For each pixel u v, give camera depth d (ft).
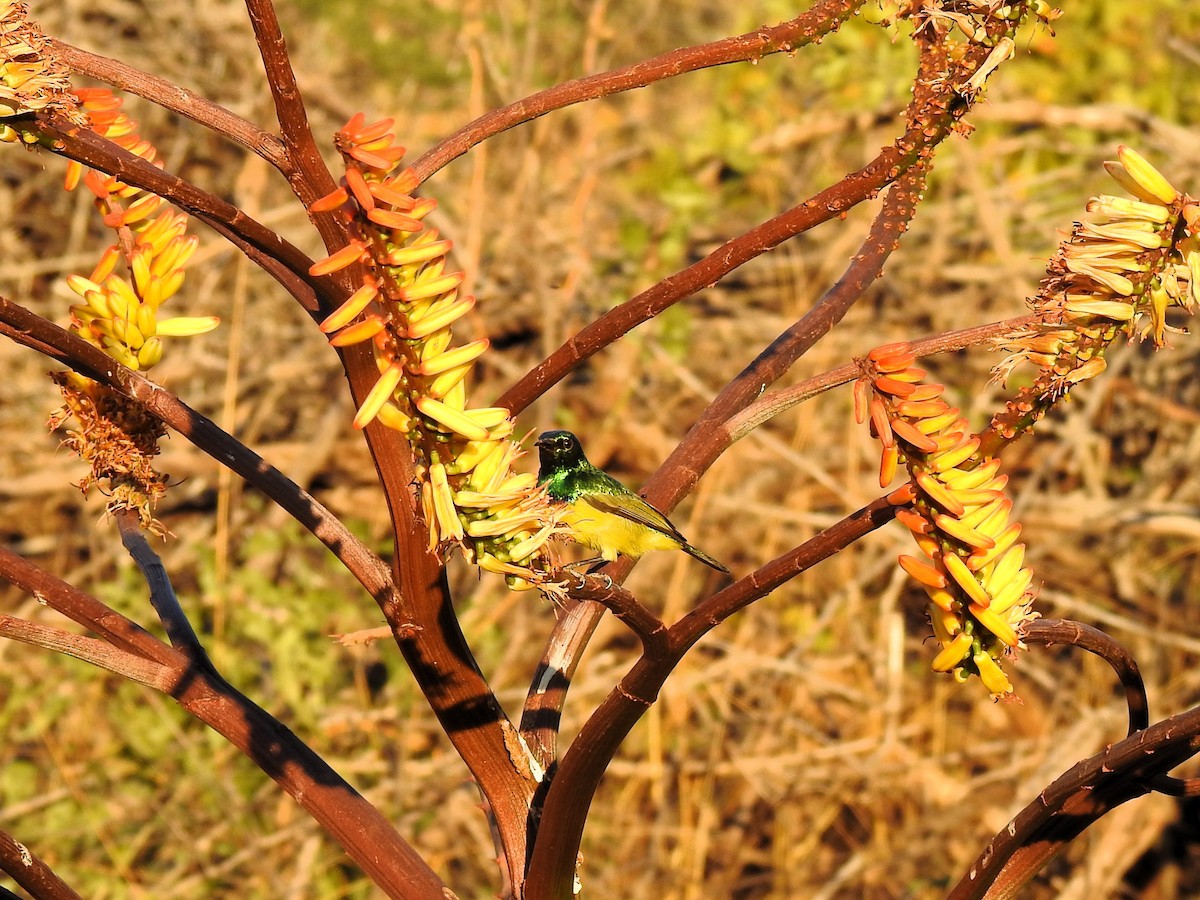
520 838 9.37
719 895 26.37
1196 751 8.71
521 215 33.30
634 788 27.43
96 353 8.50
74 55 8.26
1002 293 32.30
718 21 41.39
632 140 40.81
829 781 27.37
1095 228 7.38
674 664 7.86
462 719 9.16
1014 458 32.24
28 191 33.73
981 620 7.30
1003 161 36.68
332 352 33.55
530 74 34.71
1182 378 31.63
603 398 33.55
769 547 29.81
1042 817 8.73
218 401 32.91
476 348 6.52
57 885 8.83
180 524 31.91
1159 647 28.55
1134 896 26.78
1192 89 36.22
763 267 34.96
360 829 9.27
